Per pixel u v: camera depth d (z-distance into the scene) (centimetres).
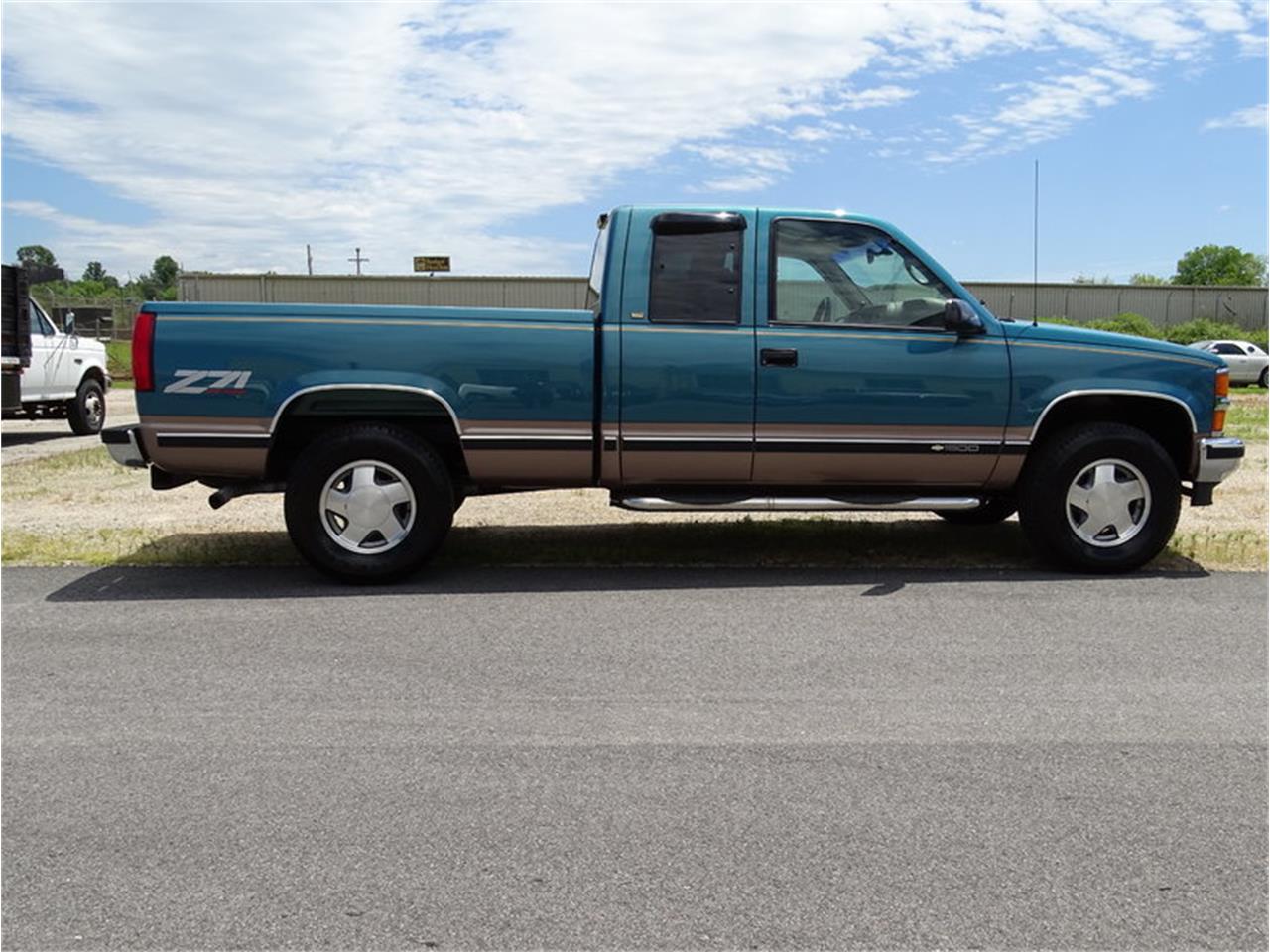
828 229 627
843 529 781
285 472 638
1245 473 1086
